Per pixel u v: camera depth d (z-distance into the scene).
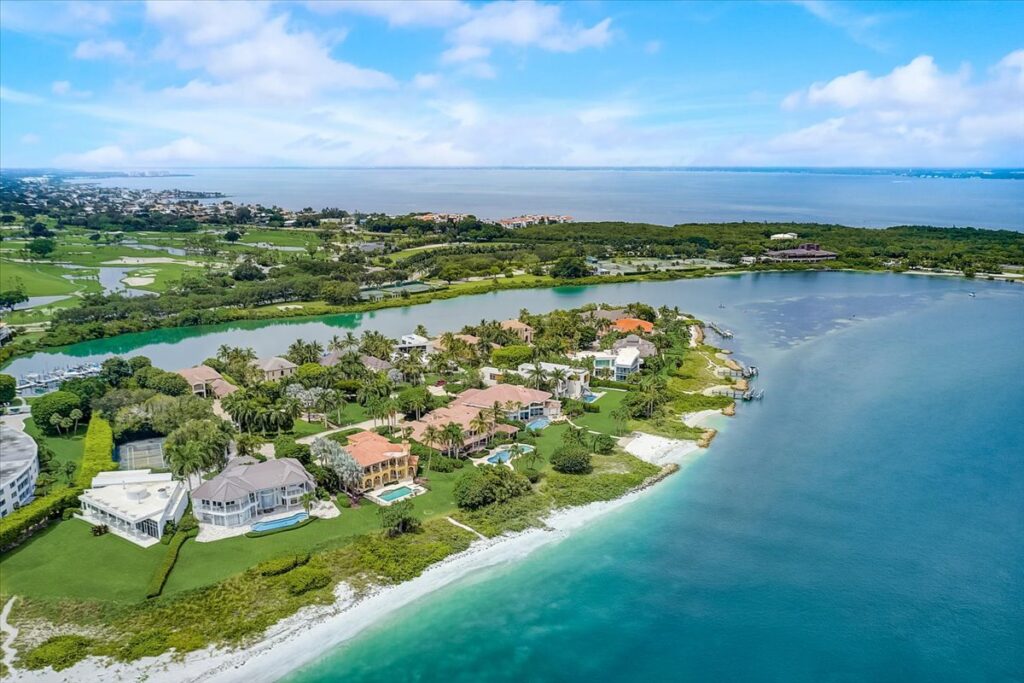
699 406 187.00
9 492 120.88
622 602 103.88
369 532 119.00
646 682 88.25
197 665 88.69
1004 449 158.12
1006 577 109.88
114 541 114.44
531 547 118.25
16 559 109.19
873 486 140.62
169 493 123.75
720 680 88.94
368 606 101.75
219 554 111.19
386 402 167.62
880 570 111.94
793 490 138.75
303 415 180.25
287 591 102.94
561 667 90.75
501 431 163.38
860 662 91.94
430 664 90.88
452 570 111.06
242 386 199.62
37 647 90.44
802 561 114.38
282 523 120.94
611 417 177.50
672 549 117.81
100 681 85.38
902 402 190.62
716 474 146.12
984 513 129.50
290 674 88.31
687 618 100.62
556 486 137.88
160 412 165.00
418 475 142.88
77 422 170.75
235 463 134.62
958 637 96.56
